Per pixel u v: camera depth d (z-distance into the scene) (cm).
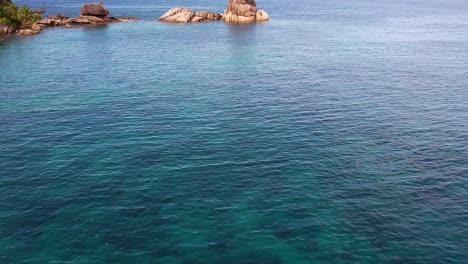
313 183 3734
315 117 5384
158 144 4491
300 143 4562
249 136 4734
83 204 3388
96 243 2955
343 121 5256
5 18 12312
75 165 4016
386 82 7169
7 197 3472
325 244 2955
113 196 3497
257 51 9950
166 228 3108
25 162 4078
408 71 8019
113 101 5947
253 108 5709
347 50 10194
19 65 8175
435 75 7700
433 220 3222
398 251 2884
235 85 6869
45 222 3167
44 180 3744
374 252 2877
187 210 3312
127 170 3922
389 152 4384
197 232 3069
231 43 11031
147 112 5497
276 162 4109
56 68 7956
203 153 4284
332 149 4431
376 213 3309
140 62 8588
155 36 12056
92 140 4591
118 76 7381
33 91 6406
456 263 2767
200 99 6088
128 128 4941
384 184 3744
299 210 3328
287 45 10812
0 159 4131
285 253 2867
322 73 7769
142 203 3403
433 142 4650
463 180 3822
